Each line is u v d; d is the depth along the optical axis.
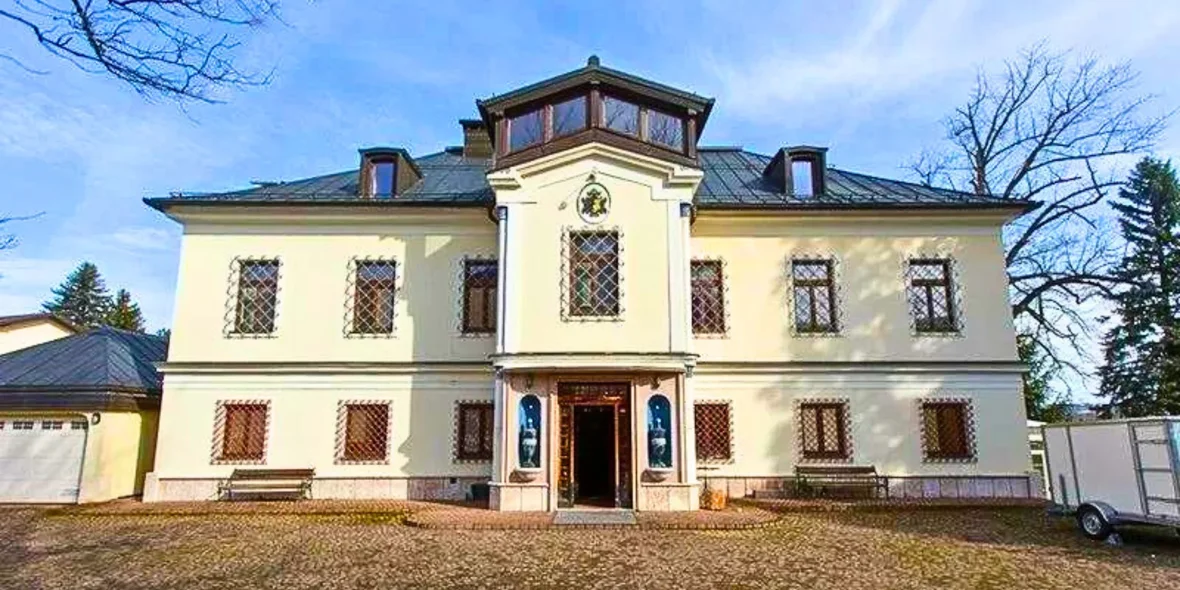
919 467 15.44
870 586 7.81
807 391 15.80
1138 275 21.81
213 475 15.16
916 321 16.28
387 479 15.31
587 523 11.95
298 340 15.91
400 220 16.56
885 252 16.58
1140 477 10.15
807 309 16.47
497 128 15.16
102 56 4.40
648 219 14.65
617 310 14.26
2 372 16.44
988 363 15.80
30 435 15.59
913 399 15.75
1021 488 15.32
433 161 20.25
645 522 11.88
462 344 15.93
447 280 16.28
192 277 16.14
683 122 15.23
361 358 15.84
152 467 16.97
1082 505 10.97
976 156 23.80
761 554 9.54
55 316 25.08
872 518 12.83
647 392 13.97
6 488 15.26
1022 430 15.59
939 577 8.25
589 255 14.61
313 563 8.98
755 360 15.92
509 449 13.69
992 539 10.71
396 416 15.59
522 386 14.02
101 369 16.50
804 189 17.53
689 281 14.54
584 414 16.25
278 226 16.50
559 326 14.19
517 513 12.94
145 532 11.45
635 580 8.08
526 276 14.43
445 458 15.42
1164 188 35.56
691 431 13.77
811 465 15.45
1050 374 22.06
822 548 9.98
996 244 16.56
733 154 20.98
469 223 16.58
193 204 16.05
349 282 16.23
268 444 15.38
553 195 14.79
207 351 15.77
